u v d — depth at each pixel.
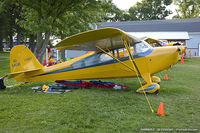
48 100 4.65
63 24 11.15
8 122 3.24
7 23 8.94
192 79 7.73
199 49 27.62
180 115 3.56
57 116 3.50
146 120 3.30
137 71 5.55
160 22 30.11
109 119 3.36
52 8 8.91
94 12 10.83
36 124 3.15
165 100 4.59
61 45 5.35
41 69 6.52
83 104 4.26
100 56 6.03
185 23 28.88
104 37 4.87
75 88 6.18
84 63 6.18
